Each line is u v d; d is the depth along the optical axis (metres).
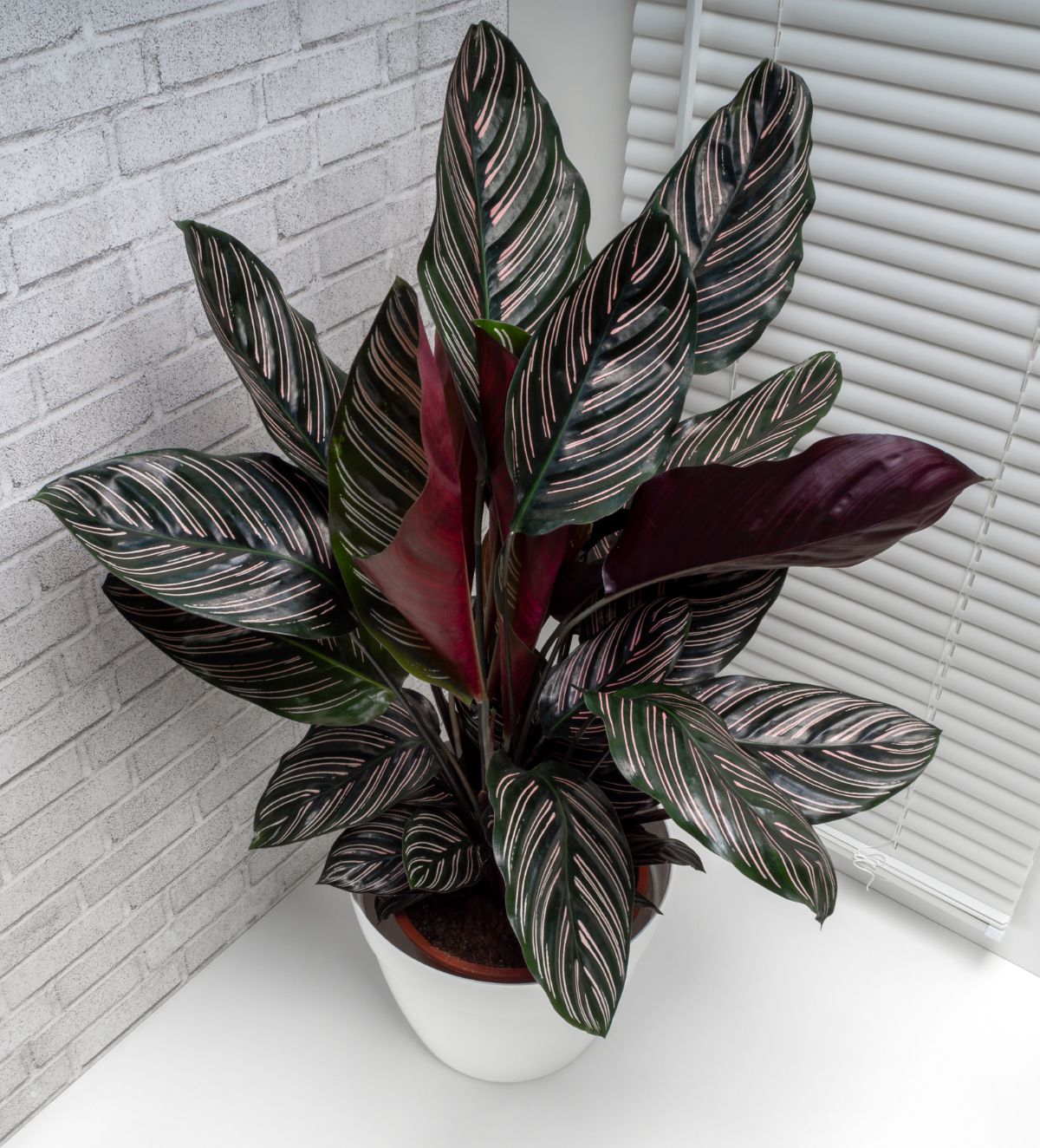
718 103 1.45
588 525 1.21
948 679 1.59
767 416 1.22
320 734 1.33
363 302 1.50
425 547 0.86
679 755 1.01
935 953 1.72
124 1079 1.53
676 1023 1.60
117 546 1.04
